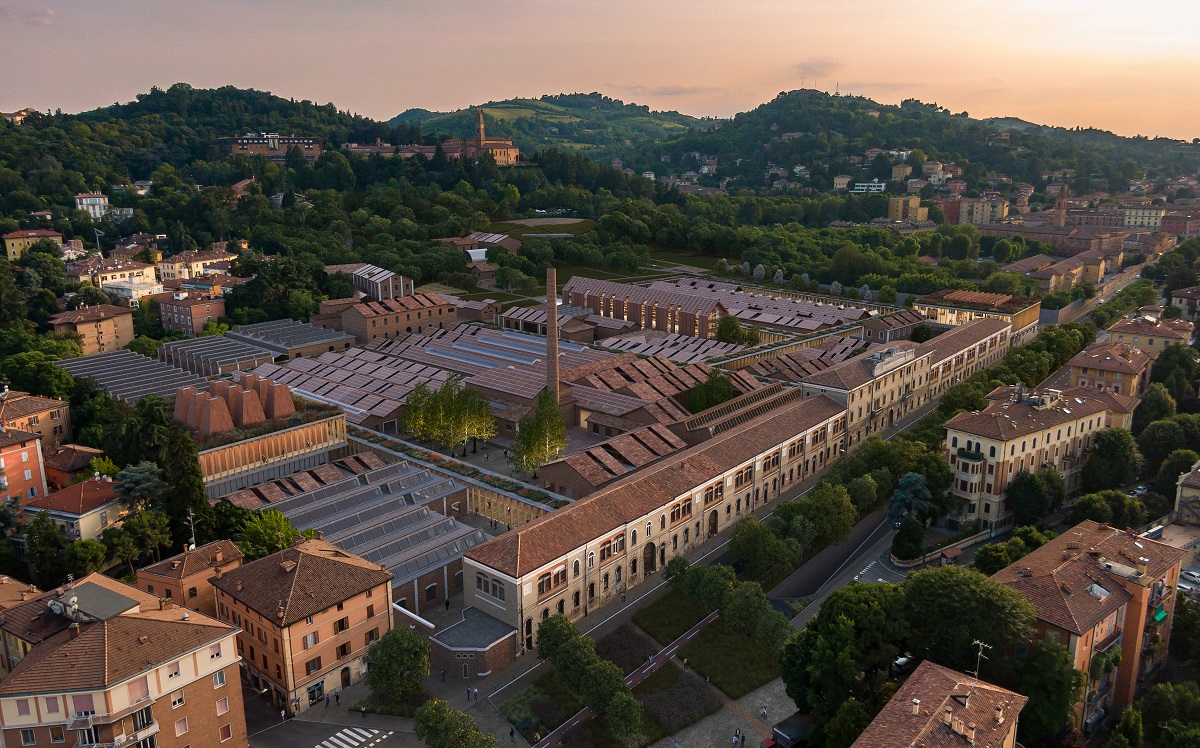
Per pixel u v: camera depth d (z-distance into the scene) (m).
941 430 185.50
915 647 105.94
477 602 124.12
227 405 176.62
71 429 191.25
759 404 199.00
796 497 178.12
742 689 117.12
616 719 101.25
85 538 137.88
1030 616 101.50
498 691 111.88
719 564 136.75
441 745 92.94
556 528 126.62
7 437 152.75
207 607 118.62
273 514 133.38
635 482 143.62
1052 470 165.62
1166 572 117.50
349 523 147.62
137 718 85.00
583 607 129.62
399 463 173.25
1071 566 113.56
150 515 134.75
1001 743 80.25
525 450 171.00
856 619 104.00
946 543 159.25
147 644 87.25
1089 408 179.75
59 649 85.12
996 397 195.50
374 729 103.81
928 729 78.31
